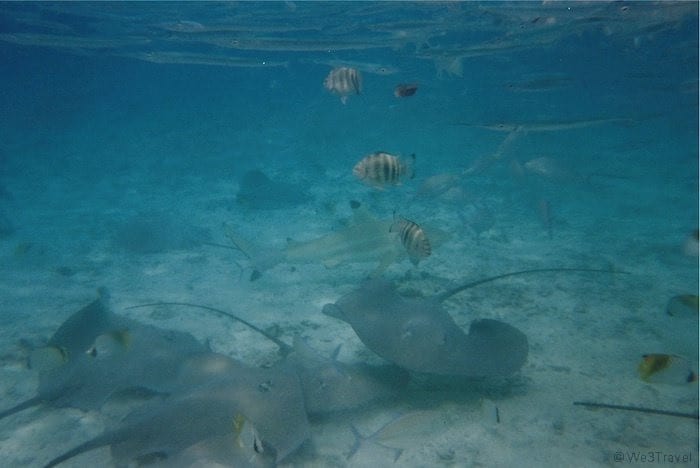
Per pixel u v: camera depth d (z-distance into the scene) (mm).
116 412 5254
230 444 3881
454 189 11258
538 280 9211
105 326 5887
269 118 40281
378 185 5746
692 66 38375
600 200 16328
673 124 37500
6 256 11211
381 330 5176
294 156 26375
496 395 5578
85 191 19312
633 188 18016
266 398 4363
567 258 10523
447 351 4859
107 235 12906
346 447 4723
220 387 4430
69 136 38938
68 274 9945
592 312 7820
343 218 13945
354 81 6750
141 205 16766
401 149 26734
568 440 4855
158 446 3883
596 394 5605
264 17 25922
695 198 16234
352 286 9000
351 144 27750
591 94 42594
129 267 10344
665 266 9969
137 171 23547
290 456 4594
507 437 4898
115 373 5145
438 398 5480
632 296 8438
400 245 7117
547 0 18562
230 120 40094
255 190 15297
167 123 41094
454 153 25844
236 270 9992
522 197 16406
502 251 11062
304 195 16156
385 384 5117
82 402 4961
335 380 4914
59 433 4965
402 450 4453
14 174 23141
